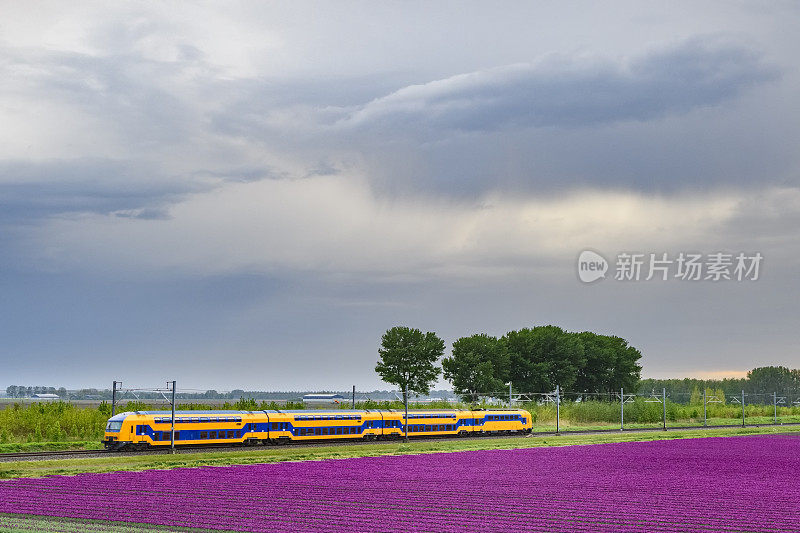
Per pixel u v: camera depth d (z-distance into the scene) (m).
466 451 94.12
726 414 196.00
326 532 39.34
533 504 50.25
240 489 55.25
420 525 41.78
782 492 57.75
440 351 173.50
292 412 100.50
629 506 49.78
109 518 42.50
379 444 100.56
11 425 96.94
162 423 87.50
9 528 38.47
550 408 166.50
